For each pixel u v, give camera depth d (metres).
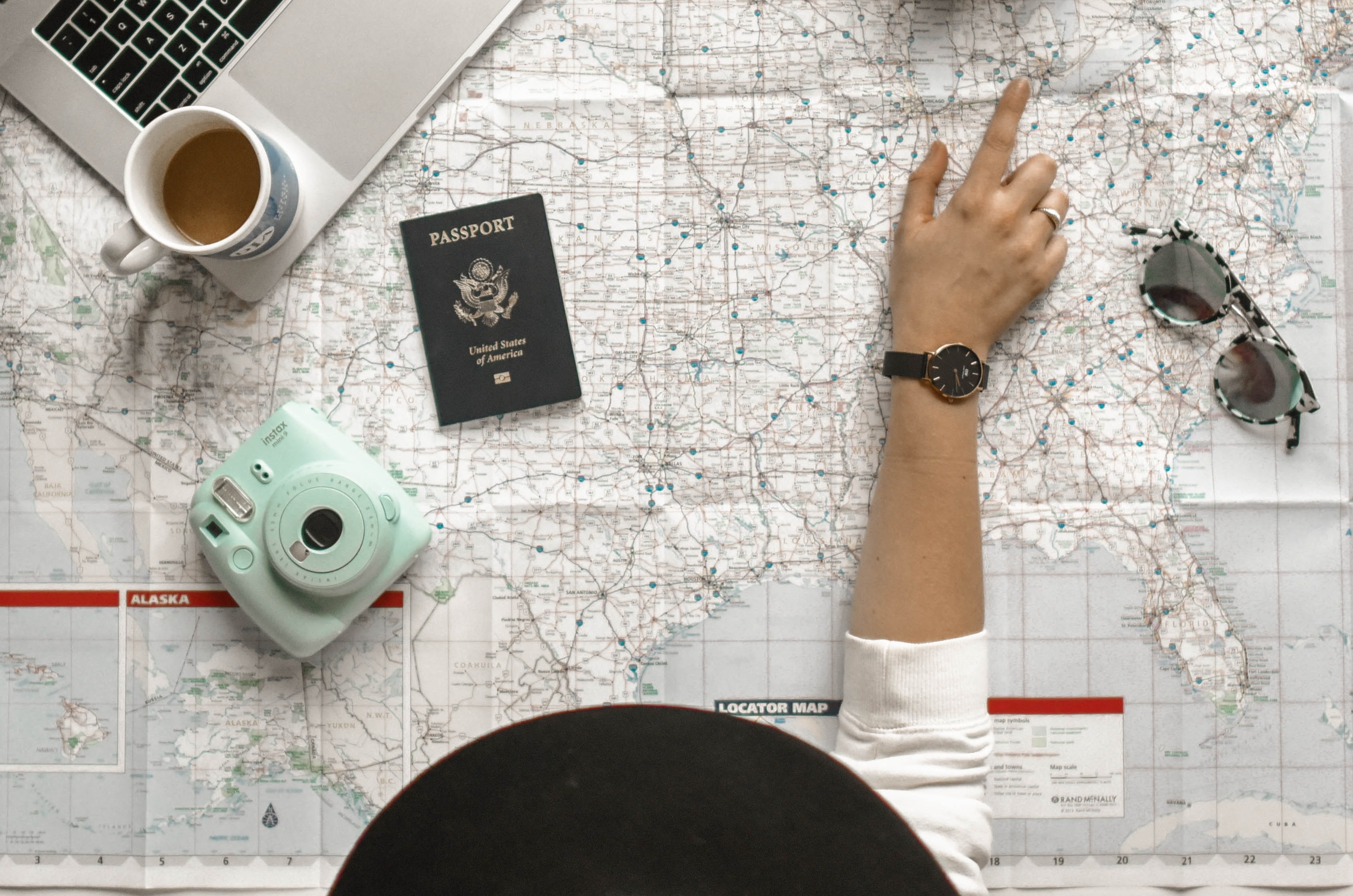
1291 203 0.71
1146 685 0.70
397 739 0.71
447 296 0.71
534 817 0.33
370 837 0.32
